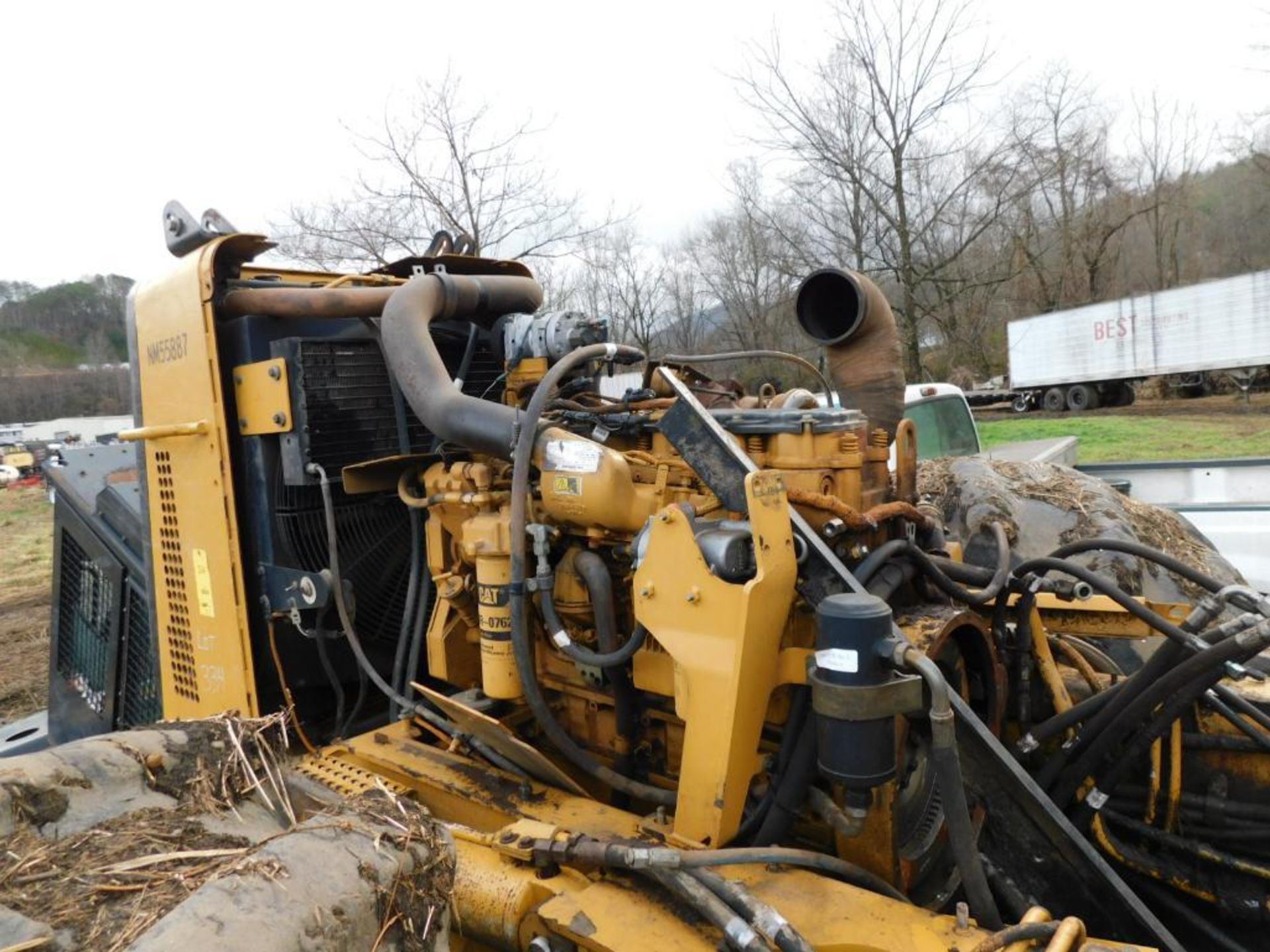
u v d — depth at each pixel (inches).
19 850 56.7
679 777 103.6
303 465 121.7
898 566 89.8
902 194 614.9
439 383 110.2
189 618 134.6
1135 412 895.7
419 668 138.1
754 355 114.6
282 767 76.4
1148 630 115.6
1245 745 104.2
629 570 103.0
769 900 76.8
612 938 75.5
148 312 135.6
